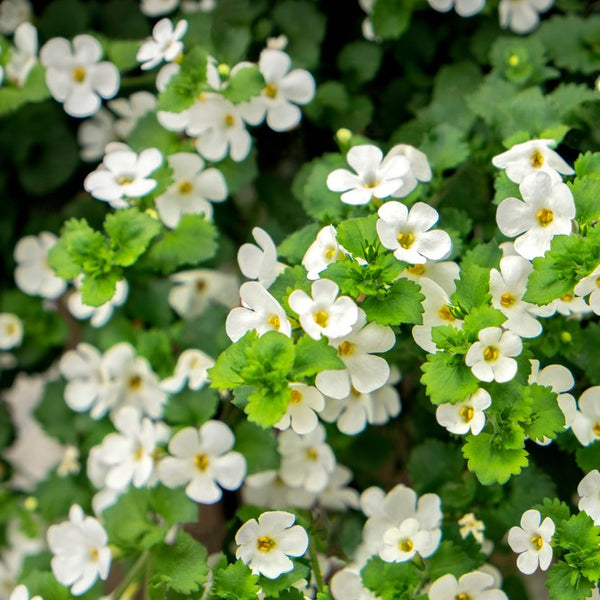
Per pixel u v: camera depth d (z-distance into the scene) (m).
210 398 0.73
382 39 0.78
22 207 0.81
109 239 0.71
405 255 0.66
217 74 0.73
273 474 0.74
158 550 0.70
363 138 0.73
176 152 0.74
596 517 0.67
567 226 0.66
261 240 0.68
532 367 0.67
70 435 0.80
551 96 0.73
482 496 0.71
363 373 0.66
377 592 0.69
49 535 0.72
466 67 0.77
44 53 0.75
